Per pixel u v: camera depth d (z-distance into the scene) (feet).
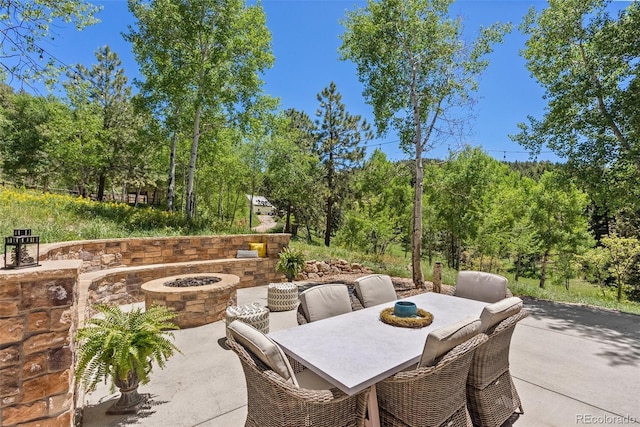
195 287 14.48
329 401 4.86
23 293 5.71
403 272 29.09
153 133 34.94
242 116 33.27
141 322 7.97
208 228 29.66
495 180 50.42
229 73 30.71
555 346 12.44
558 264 56.18
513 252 52.95
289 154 53.52
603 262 48.93
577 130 21.79
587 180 21.71
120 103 53.42
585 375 10.05
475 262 56.03
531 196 53.83
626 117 19.52
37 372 5.84
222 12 29.45
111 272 16.28
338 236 56.24
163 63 30.22
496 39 23.12
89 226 20.34
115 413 7.71
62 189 62.85
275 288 17.03
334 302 9.41
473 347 5.70
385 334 7.35
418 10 23.32
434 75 24.84
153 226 26.09
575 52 21.89
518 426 7.53
